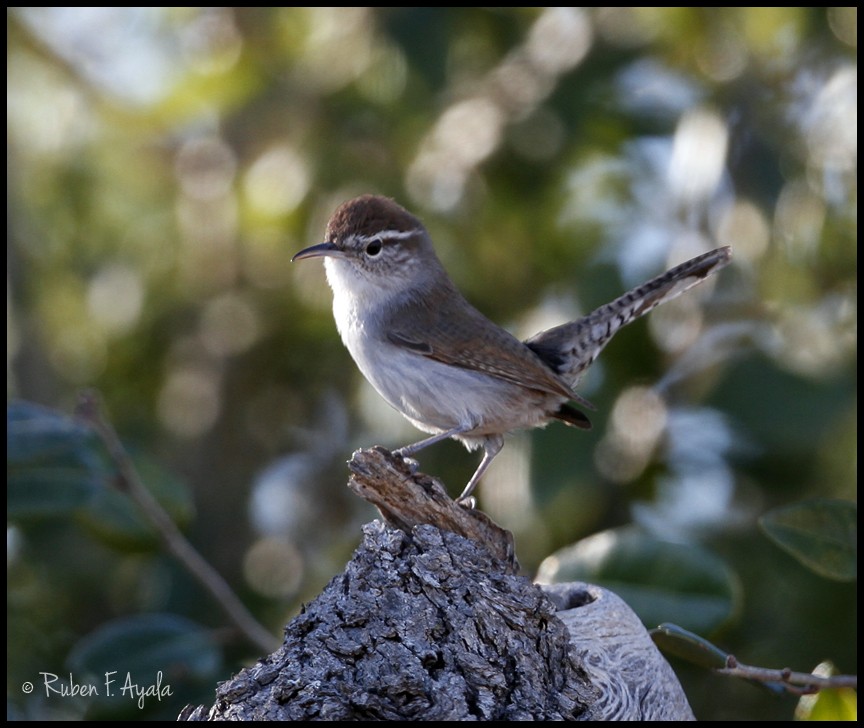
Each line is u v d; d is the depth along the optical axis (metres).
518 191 13.03
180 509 10.34
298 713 6.29
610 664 7.02
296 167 13.74
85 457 9.98
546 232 13.07
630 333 11.73
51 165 15.31
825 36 12.48
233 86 14.54
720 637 10.59
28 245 15.09
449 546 6.85
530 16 13.72
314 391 14.59
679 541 9.35
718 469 12.00
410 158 13.22
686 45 12.86
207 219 14.81
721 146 12.16
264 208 13.88
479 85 13.33
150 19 15.35
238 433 14.55
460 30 13.32
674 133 13.02
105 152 15.41
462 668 6.45
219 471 14.44
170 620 9.92
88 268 15.16
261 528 14.21
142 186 15.56
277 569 13.84
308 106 13.88
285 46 14.81
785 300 11.98
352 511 14.17
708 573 9.15
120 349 14.73
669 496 12.01
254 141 14.61
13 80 15.20
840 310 11.84
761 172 12.09
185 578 12.83
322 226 13.42
